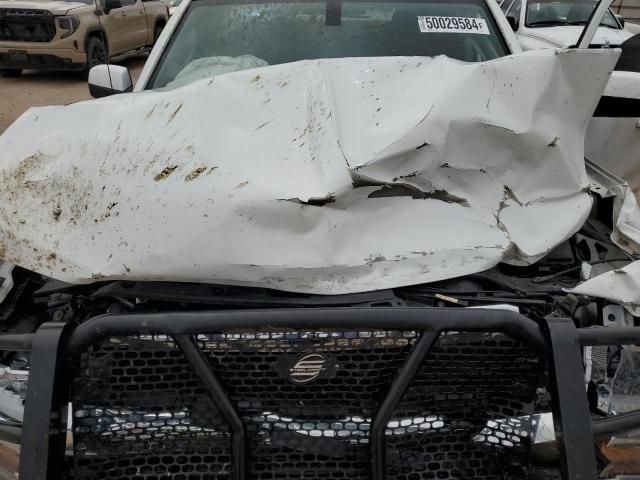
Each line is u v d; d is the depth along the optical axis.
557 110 2.38
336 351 1.80
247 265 1.95
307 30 3.52
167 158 2.18
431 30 3.51
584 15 9.64
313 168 2.10
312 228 1.99
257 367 1.81
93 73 3.56
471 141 2.23
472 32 3.52
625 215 2.43
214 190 2.03
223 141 2.22
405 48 3.42
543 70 2.33
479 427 1.86
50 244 2.18
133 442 1.83
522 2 9.58
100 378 1.81
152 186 2.11
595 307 2.15
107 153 2.30
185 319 1.73
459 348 1.79
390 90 2.42
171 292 2.04
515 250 2.17
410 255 2.04
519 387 1.83
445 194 2.18
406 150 2.11
